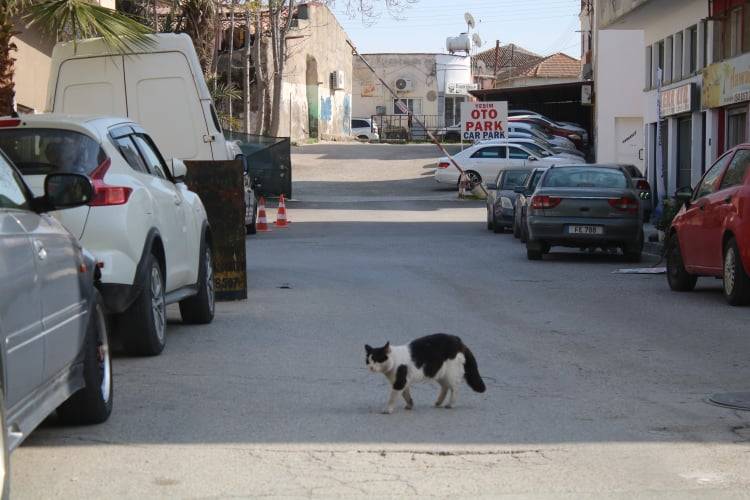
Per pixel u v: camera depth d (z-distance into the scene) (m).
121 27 15.87
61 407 7.55
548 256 22.78
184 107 16.05
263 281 17.53
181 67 16.02
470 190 44.12
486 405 8.37
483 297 15.44
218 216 14.82
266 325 12.64
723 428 7.63
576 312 13.86
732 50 28.58
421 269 19.72
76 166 9.60
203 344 11.26
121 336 10.30
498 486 6.26
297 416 7.99
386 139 76.50
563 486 6.26
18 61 25.08
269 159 42.47
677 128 34.28
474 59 104.12
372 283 17.25
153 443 7.22
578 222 20.84
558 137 54.28
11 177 6.84
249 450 7.04
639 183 31.88
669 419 7.90
